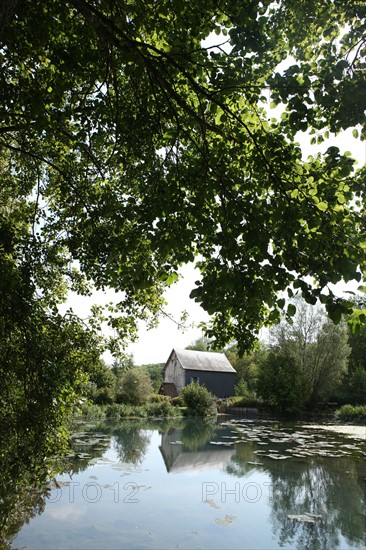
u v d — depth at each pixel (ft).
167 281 14.43
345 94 12.81
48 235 23.17
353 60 13.74
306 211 12.50
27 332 17.90
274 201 13.52
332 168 13.43
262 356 117.19
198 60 14.75
